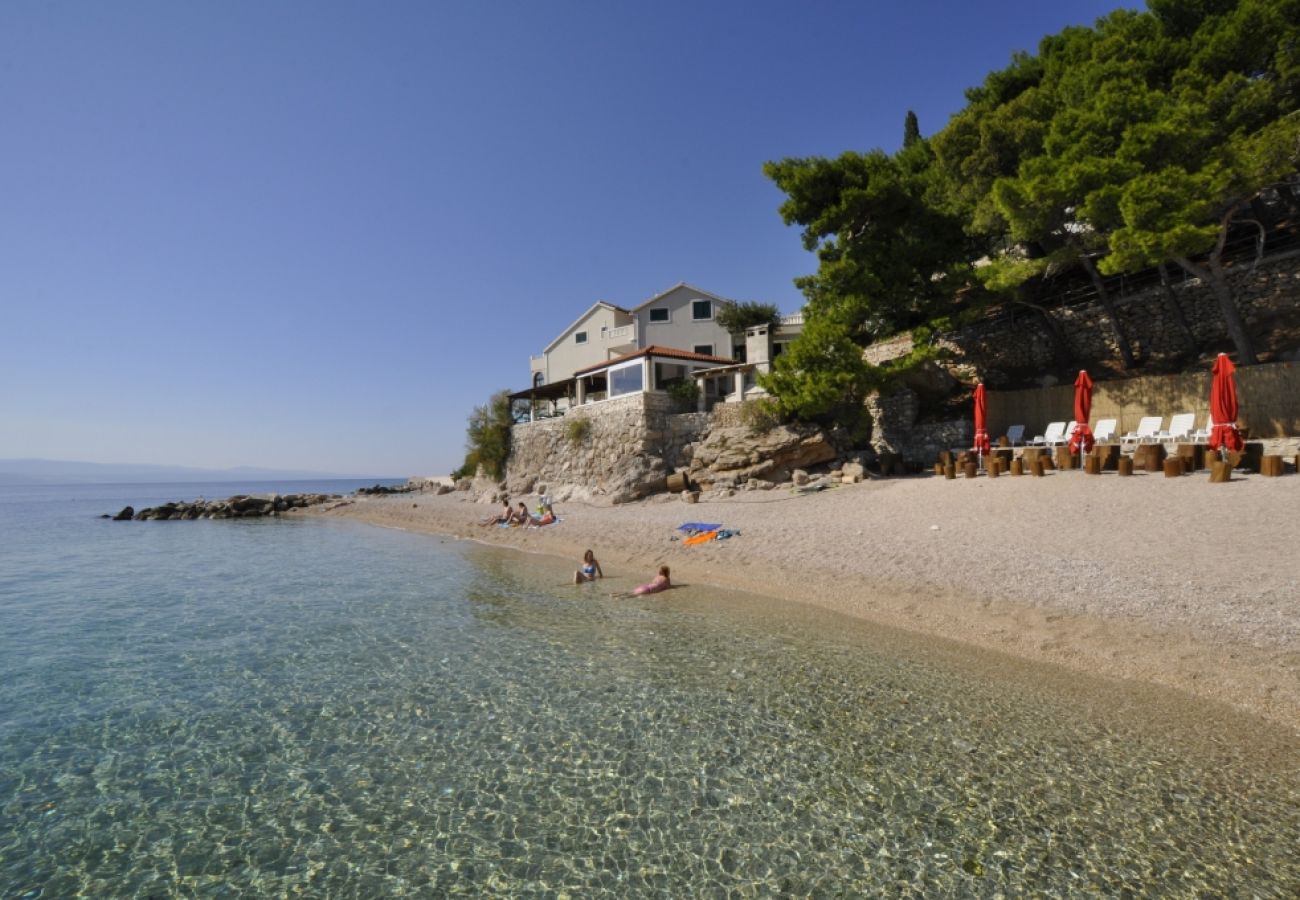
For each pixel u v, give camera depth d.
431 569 19.97
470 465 54.41
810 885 4.79
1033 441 24.77
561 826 5.65
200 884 5.02
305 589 17.08
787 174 27.97
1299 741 6.80
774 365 29.47
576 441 36.75
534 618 12.97
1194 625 9.42
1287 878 4.75
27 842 5.61
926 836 5.36
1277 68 21.77
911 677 8.97
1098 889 4.67
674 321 50.78
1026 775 6.28
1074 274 30.56
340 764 6.90
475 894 4.80
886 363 29.39
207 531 37.72
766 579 15.39
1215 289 21.56
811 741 7.10
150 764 7.02
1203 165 19.97
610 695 8.60
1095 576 11.76
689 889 4.79
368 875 5.07
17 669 10.39
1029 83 30.67
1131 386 23.53
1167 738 6.96
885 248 27.55
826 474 27.03
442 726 7.77
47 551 27.94
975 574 12.95
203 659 10.78
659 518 24.17
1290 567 10.66
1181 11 25.73
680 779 6.38
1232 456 16.73
